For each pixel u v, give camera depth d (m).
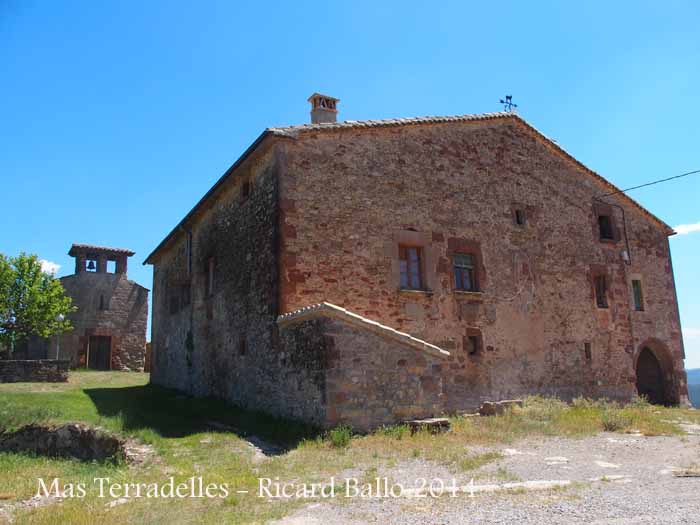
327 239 12.54
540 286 15.62
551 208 16.52
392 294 13.05
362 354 10.08
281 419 11.09
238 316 14.03
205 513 6.08
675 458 8.46
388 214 13.46
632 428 11.32
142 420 12.18
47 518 6.32
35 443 11.75
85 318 29.62
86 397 15.71
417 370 10.54
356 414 9.78
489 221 15.12
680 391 18.06
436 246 14.02
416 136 14.45
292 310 11.81
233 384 14.01
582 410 13.34
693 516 5.37
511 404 12.84
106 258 31.00
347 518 5.64
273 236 12.31
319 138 13.03
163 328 21.75
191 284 18.53
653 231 18.91
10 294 25.19
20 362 20.16
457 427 10.47
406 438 9.41
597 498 6.11
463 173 14.99
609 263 17.38
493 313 14.53
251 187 13.94
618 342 16.78
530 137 16.75
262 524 5.55
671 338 18.27
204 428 11.56
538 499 6.10
